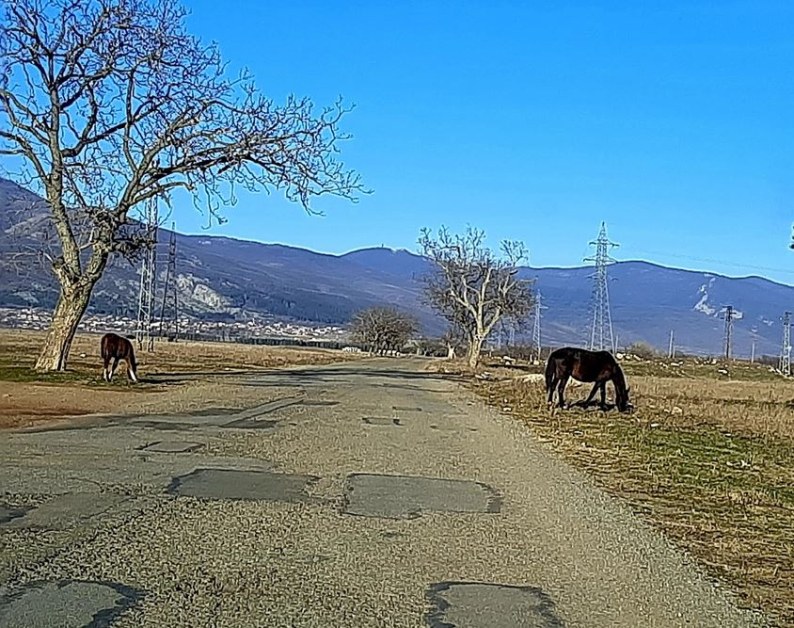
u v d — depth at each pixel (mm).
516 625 7234
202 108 35594
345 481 13695
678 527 11469
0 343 69875
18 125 34281
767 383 73188
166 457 15305
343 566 8719
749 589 8688
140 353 70188
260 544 9391
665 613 7789
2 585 7578
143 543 9188
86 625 6676
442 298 83500
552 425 25312
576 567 9219
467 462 16703
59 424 19828
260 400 29766
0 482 12289
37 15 33594
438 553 9484
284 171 36094
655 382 63375
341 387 40719
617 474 15977
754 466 18094
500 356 121312
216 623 6844
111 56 34469
